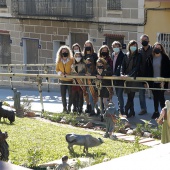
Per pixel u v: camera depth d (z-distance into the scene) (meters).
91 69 14.90
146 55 14.66
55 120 14.84
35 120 14.48
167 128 11.20
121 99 15.00
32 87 25.17
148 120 14.49
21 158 9.87
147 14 24.55
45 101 18.88
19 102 15.12
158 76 14.51
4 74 16.92
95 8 27.00
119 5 25.80
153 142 11.62
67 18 28.42
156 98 14.67
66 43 29.05
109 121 12.18
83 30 27.98
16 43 31.84
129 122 14.27
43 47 30.39
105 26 26.72
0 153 8.70
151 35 24.62
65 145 11.05
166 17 23.81
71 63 15.31
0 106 12.38
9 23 31.94
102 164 4.30
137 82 14.70
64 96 15.79
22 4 30.83
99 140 10.41
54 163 9.30
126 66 14.47
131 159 4.36
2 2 31.97
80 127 14.00
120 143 11.42
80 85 14.95
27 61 31.52
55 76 15.61
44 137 11.84
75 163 9.12
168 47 24.00
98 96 14.74
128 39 25.77
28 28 30.92
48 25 29.77
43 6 29.69
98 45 27.36
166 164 4.24
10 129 12.61
